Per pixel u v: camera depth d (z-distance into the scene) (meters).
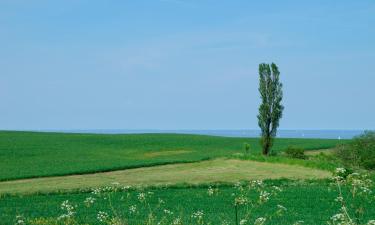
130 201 36.78
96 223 25.64
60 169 62.19
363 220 25.62
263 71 75.00
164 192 42.78
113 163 69.50
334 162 62.62
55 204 35.44
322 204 34.53
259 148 103.62
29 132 135.75
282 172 58.84
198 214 16.78
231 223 24.75
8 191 44.38
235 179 52.66
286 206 33.66
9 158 78.00
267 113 74.62
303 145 106.50
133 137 124.25
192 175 56.84
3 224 25.62
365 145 59.78
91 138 118.56
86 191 44.28
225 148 103.06
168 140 118.12
